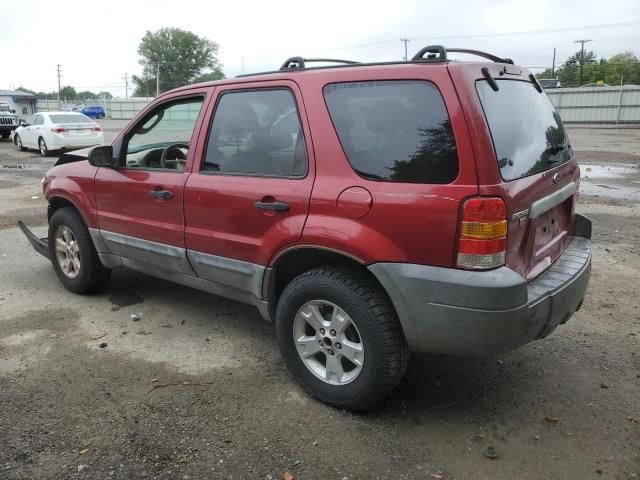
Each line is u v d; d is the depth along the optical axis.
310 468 2.75
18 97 63.62
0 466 2.74
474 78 2.81
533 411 3.25
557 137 3.60
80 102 72.31
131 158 4.49
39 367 3.76
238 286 3.70
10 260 6.31
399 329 2.99
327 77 3.18
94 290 5.14
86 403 3.31
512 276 2.70
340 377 3.20
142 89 98.62
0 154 19.39
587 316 4.60
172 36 95.44
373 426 3.10
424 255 2.77
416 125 2.83
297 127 3.28
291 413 3.22
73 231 4.93
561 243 3.64
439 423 3.13
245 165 3.56
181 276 4.14
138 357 3.92
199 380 3.60
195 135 3.87
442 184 2.71
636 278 5.51
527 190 2.89
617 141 21.66
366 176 2.95
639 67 83.75
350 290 3.01
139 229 4.28
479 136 2.67
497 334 2.69
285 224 3.24
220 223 3.66
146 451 2.87
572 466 2.77
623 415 3.20
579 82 79.81
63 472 2.71
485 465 2.78
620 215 8.40
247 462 2.79
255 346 4.10
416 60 2.96
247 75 3.70
